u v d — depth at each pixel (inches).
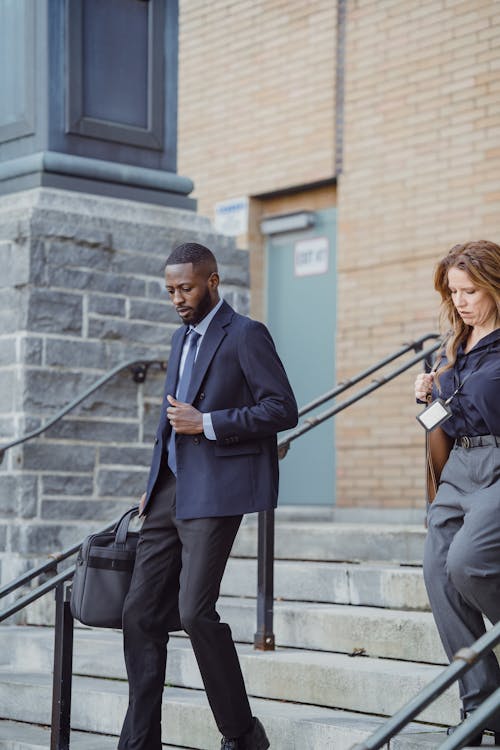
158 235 332.2
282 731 210.5
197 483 191.8
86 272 316.5
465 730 138.4
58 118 320.8
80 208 318.3
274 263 456.8
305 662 228.4
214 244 344.5
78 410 313.7
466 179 390.3
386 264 411.8
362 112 420.5
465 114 391.2
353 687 218.7
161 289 331.0
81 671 264.5
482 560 178.7
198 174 474.3
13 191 322.0
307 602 272.2
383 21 414.9
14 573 300.5
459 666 144.8
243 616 262.4
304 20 438.6
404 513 397.4
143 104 338.3
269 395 193.5
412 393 400.2
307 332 443.8
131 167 332.8
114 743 230.1
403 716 142.6
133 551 204.5
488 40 385.4
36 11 321.4
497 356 187.3
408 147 406.6
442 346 197.9
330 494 431.2
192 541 191.9
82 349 314.5
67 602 217.6
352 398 272.4
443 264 192.4
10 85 328.8
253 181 454.3
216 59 468.8
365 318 417.7
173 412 191.8
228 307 201.5
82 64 325.4
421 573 251.0
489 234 383.6
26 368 304.5
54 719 216.5
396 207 409.4
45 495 306.3
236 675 192.9
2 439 308.3
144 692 197.8
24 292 306.8
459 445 190.1
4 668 281.4
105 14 330.3
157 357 328.5
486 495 182.5
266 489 193.5
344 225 424.8
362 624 239.0
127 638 199.8
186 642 259.3
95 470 315.6
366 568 263.6
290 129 442.9
